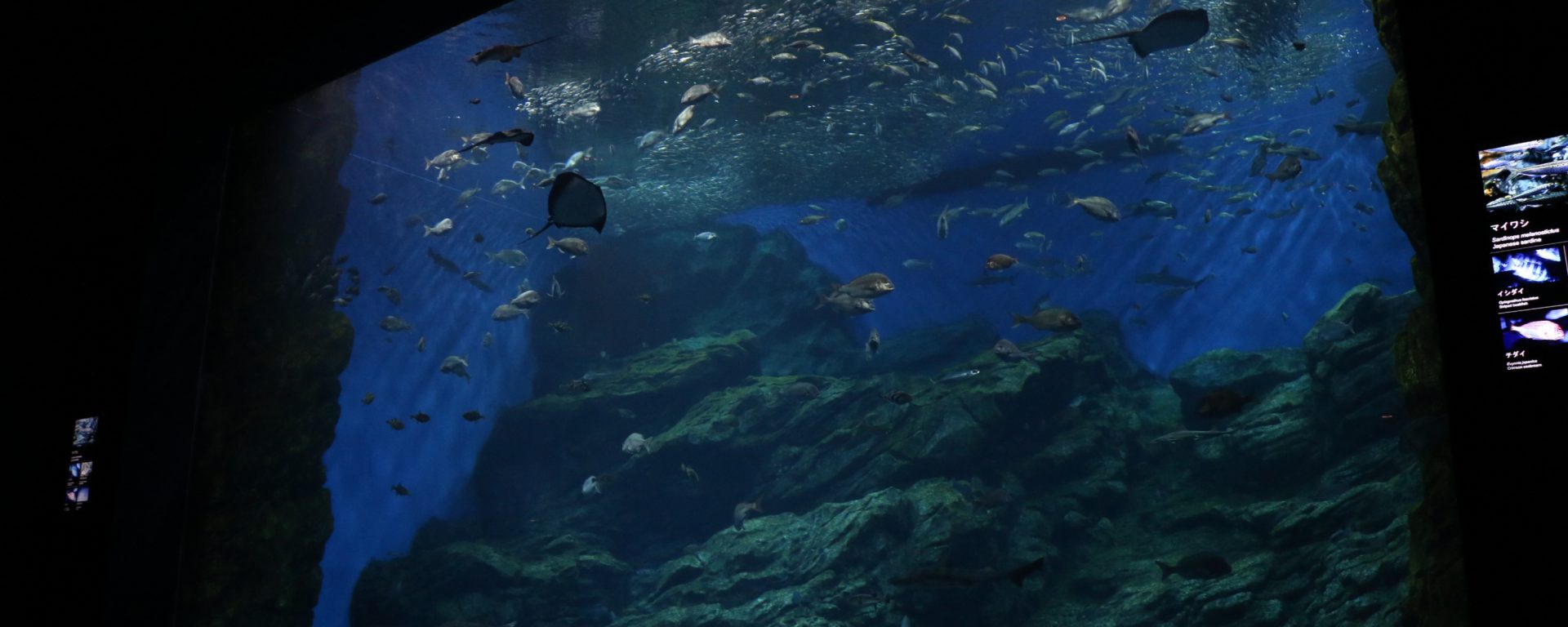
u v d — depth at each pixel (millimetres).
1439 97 1855
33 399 4195
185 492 4598
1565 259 1679
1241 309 19812
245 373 6285
